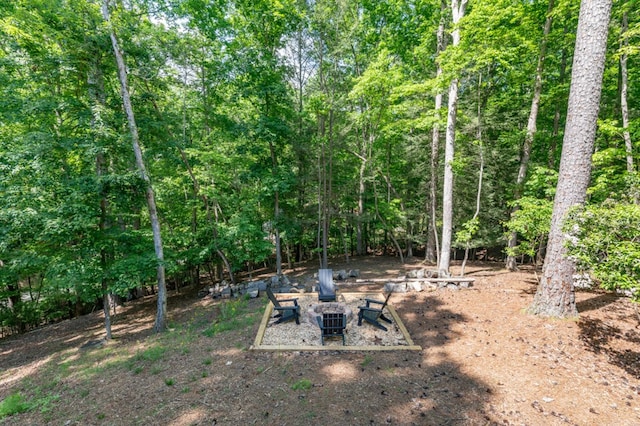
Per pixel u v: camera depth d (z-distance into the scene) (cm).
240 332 669
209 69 1207
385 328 636
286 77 1327
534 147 1469
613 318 611
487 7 747
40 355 783
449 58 848
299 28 1240
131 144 828
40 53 801
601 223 406
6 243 664
